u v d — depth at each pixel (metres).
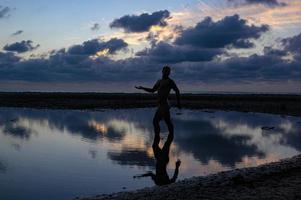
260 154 16.33
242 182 10.51
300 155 15.17
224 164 14.21
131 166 13.74
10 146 18.05
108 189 10.76
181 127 26.58
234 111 45.19
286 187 9.91
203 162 14.58
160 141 19.59
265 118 35.19
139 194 9.83
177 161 14.70
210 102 63.81
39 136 21.59
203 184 10.61
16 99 66.44
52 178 11.97
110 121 30.92
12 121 30.55
